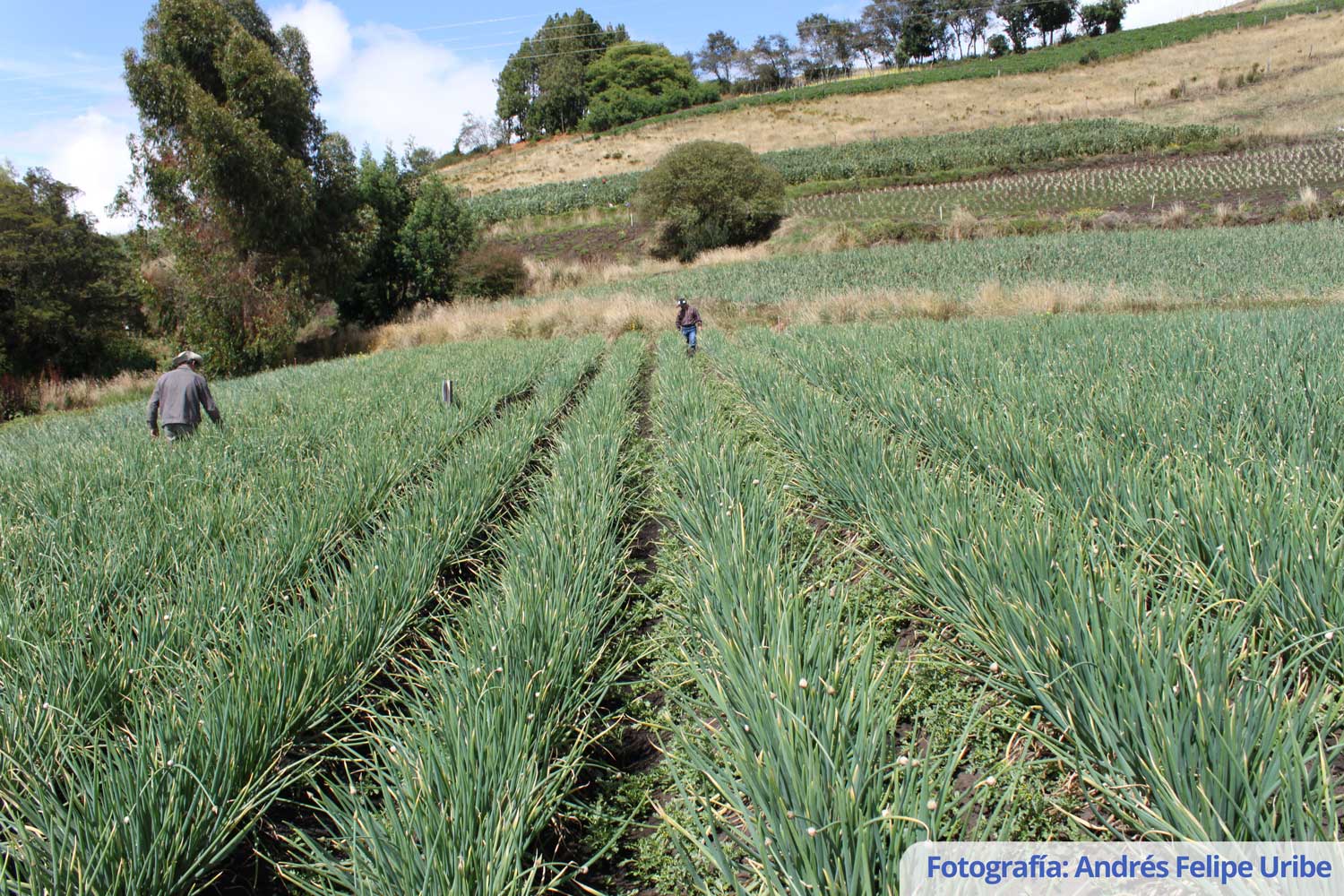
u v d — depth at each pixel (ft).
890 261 97.50
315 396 41.78
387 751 9.77
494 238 152.97
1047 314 55.21
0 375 80.48
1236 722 7.72
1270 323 35.27
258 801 9.85
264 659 10.90
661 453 26.78
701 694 11.98
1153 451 17.04
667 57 347.56
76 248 93.15
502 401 40.60
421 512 17.83
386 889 7.55
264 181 84.79
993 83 257.55
